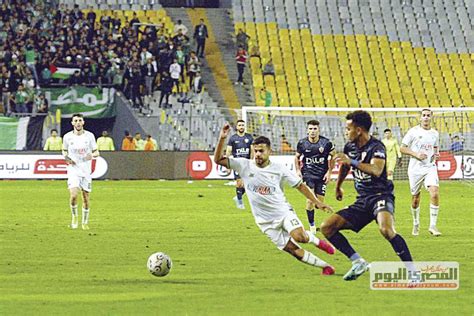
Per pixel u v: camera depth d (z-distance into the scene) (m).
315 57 120.62
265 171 28.73
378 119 110.25
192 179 91.38
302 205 64.38
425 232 45.25
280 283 28.30
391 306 24.25
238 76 113.94
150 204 63.03
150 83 108.44
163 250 37.28
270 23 123.81
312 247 38.22
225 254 35.91
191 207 60.78
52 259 34.38
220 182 88.62
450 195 73.56
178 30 111.69
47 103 100.94
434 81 119.94
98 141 92.06
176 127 104.06
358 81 118.19
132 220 51.44
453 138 94.19
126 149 94.69
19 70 102.81
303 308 23.95
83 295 26.08
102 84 104.12
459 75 121.06
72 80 103.56
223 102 110.75
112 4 120.94
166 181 89.69
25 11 108.06
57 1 113.00
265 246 38.75
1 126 95.75
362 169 27.64
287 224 28.73
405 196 72.62
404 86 118.62
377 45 123.38
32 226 47.62
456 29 126.06
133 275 30.12
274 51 120.50
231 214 55.59
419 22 126.31
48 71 103.31
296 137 108.31
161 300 25.19
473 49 124.31
